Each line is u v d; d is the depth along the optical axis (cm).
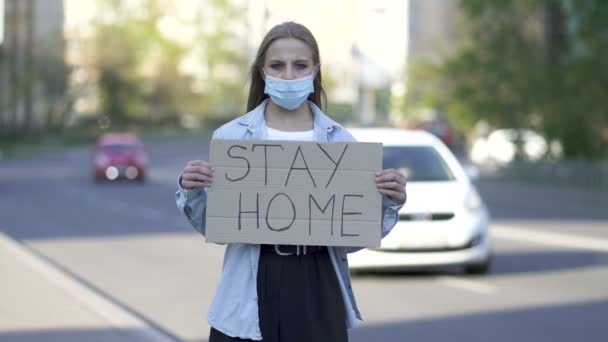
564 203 2831
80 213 2398
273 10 6738
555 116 3403
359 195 466
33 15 8106
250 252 464
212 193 465
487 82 3578
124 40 8631
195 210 475
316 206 466
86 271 1386
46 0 9181
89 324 930
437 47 3909
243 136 478
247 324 453
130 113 9294
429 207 1301
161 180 3966
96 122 9056
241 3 10500
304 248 466
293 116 484
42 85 8075
